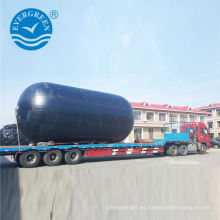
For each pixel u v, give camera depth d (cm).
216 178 852
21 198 704
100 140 1171
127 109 1216
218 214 698
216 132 3928
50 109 929
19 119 953
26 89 983
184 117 3262
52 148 995
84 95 1071
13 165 1013
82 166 991
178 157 1438
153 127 2933
